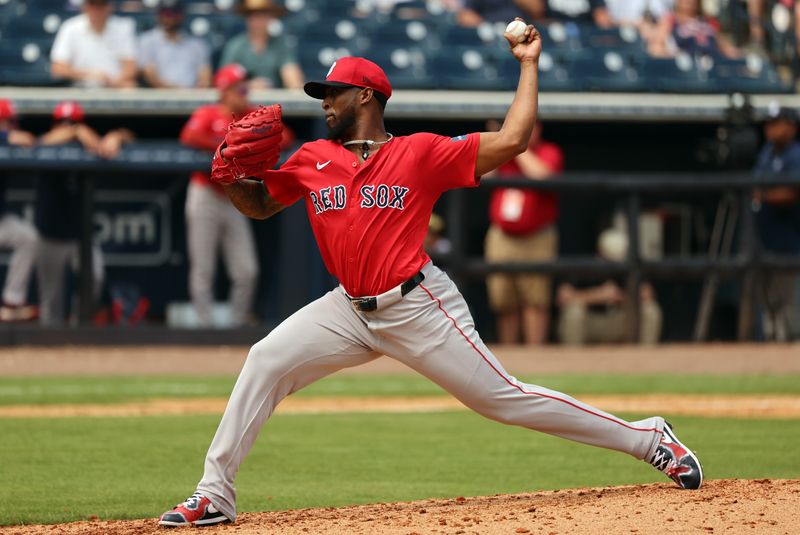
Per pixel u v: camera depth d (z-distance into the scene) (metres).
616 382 34.81
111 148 41.91
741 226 43.81
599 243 48.91
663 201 50.03
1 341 42.44
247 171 14.32
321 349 14.67
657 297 49.56
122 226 47.03
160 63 47.44
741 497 14.41
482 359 14.54
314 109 46.12
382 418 28.83
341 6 53.16
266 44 46.94
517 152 14.22
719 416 27.83
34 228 43.03
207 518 14.33
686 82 50.81
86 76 47.03
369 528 13.30
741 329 44.41
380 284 14.23
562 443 24.25
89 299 42.84
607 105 47.91
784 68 52.81
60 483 19.05
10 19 50.12
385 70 49.38
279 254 47.62
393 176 14.17
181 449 23.19
